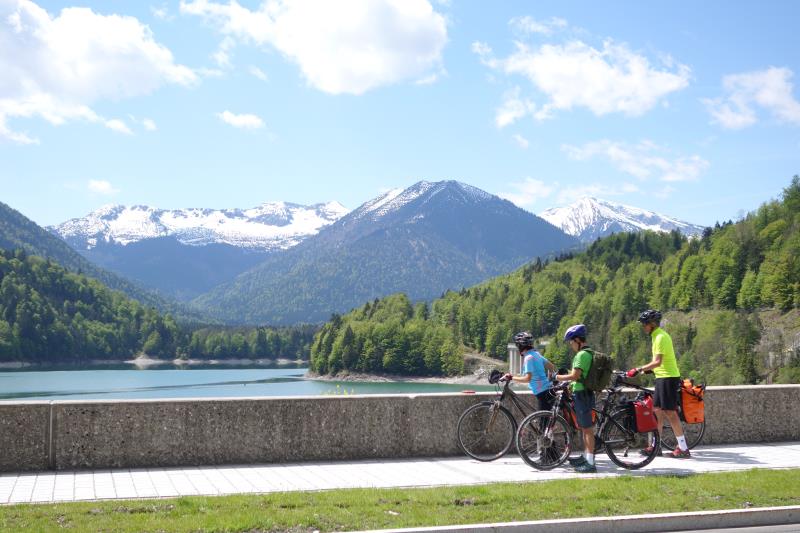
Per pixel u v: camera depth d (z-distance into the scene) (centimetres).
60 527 769
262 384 19950
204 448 1198
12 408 1132
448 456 1288
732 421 1434
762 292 17550
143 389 17225
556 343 19975
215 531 773
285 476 1101
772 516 875
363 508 863
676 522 847
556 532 813
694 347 16038
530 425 1183
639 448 1194
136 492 977
